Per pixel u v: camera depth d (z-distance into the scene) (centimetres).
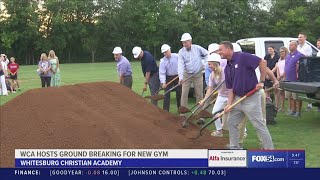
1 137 582
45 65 1512
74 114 644
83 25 5997
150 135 634
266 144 570
